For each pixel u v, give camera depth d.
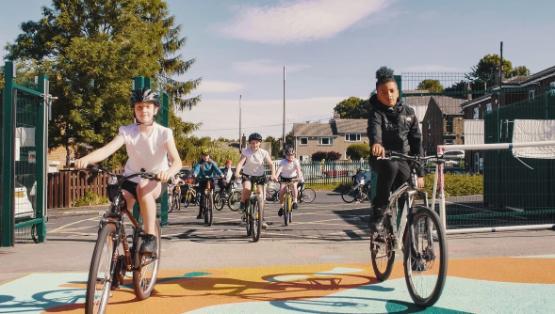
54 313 3.95
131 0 23.39
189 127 32.31
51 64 20.84
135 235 4.14
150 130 4.10
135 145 4.08
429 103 49.06
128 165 4.21
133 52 21.75
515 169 11.84
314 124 80.38
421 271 3.90
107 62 20.61
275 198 21.41
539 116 10.73
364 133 77.62
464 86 9.17
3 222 7.67
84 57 20.62
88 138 20.84
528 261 5.59
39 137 8.46
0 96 7.87
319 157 72.94
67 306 4.16
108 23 23.28
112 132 21.17
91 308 3.21
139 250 4.03
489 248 6.64
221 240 8.30
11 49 23.73
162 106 9.86
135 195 4.09
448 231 7.91
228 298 4.29
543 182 10.77
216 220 12.73
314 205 18.52
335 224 11.06
